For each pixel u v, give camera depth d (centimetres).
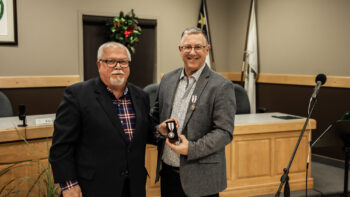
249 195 313
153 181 293
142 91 181
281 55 498
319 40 441
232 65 596
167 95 192
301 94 468
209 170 178
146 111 179
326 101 432
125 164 164
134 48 517
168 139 170
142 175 172
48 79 468
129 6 516
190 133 177
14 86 448
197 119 177
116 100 168
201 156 171
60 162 156
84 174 159
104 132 159
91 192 158
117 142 161
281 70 500
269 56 520
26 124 261
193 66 180
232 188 308
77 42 487
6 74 447
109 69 160
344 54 411
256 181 317
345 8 407
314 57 448
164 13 543
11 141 240
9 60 448
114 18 478
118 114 167
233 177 309
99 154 159
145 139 176
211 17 585
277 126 317
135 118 171
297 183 329
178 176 189
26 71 460
